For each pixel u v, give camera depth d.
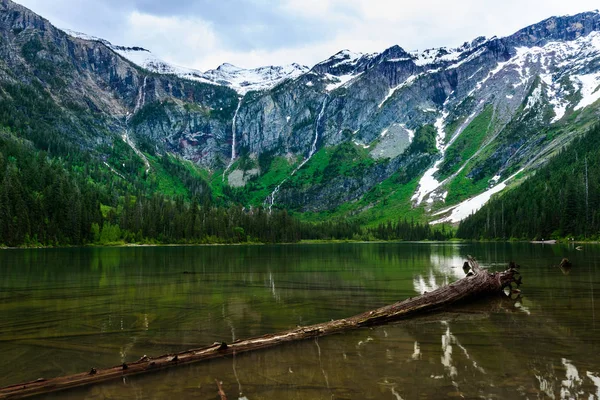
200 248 127.31
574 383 10.48
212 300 24.88
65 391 10.45
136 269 47.53
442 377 11.03
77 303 23.84
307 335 15.89
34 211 133.25
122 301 24.48
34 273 42.44
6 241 120.31
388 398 9.64
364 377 11.15
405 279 35.38
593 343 14.24
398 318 19.31
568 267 43.53
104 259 67.50
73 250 108.75
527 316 19.12
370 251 99.44
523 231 155.88
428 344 14.46
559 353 13.08
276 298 25.58
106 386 10.78
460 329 16.77
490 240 180.25
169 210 178.25
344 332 16.62
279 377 11.25
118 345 14.82
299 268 48.41
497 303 22.91
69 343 15.10
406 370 11.67
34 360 13.16
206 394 10.10
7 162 170.00
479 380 10.77
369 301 24.31
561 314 19.48
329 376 11.27
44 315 20.27
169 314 20.53
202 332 16.78
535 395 9.73
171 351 14.12
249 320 19.06
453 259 63.59
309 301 24.39
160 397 9.97
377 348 14.06
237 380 11.09
